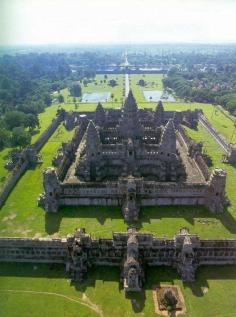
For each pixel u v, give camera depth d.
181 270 61.16
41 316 53.91
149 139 107.44
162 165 91.94
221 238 70.25
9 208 83.25
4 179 98.56
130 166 93.62
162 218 78.31
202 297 56.81
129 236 62.19
